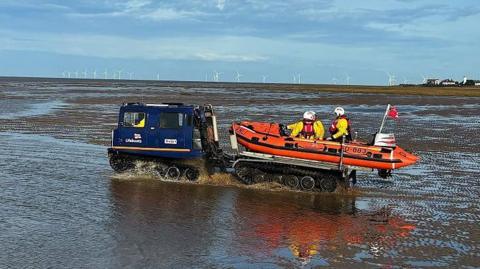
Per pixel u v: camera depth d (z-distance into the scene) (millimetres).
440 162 20875
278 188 16047
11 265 9180
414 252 10344
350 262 9734
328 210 13594
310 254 10125
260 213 13102
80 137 26406
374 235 11414
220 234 11250
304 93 98438
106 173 17547
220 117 37906
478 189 16234
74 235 10891
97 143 24438
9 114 38438
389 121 37906
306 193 15562
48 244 10305
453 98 81750
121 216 12422
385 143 15914
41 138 25797
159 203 13820
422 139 27641
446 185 16766
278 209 13562
